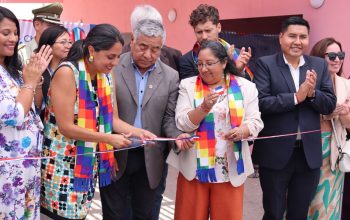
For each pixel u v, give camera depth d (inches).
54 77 99.0
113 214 119.3
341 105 131.1
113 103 110.3
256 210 189.9
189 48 299.9
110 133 106.8
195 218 118.0
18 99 94.8
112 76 111.0
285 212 138.7
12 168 95.3
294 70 130.7
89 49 98.6
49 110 103.3
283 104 123.2
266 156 129.0
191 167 115.5
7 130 94.6
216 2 284.2
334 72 140.3
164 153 123.0
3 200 95.0
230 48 127.1
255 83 131.3
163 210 184.4
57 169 101.4
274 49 240.2
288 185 134.1
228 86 116.3
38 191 101.1
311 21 226.5
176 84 120.1
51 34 134.6
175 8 311.4
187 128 113.1
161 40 110.2
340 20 212.4
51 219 109.8
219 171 115.0
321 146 130.9
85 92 100.7
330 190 138.0
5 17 96.3
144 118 116.0
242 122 114.3
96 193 195.0
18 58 104.2
